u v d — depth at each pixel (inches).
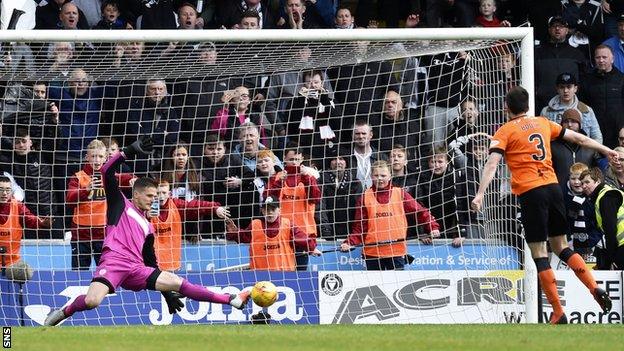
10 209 1023.6
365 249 1040.8
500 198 1032.2
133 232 847.7
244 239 1039.6
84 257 1039.6
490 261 1032.2
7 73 1042.1
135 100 1134.4
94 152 1029.2
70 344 601.0
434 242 1043.3
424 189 1103.0
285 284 997.8
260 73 1120.8
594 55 1334.9
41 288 988.6
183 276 992.9
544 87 1259.8
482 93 1066.1
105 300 989.2
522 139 847.7
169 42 1027.3
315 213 1068.5
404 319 1001.5
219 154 1076.5
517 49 1057.5
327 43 1031.0
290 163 1053.2
